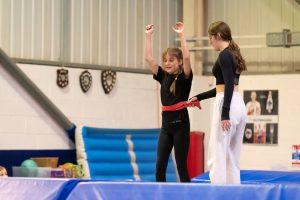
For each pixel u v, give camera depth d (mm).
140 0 16188
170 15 16875
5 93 13344
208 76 16797
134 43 16047
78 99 14586
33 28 14055
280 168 15930
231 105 7676
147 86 16031
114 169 14344
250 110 16328
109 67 15273
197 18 16938
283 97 16031
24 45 13906
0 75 13297
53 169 12820
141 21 16203
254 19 16594
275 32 16188
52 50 14383
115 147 14641
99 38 15297
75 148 14422
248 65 16625
